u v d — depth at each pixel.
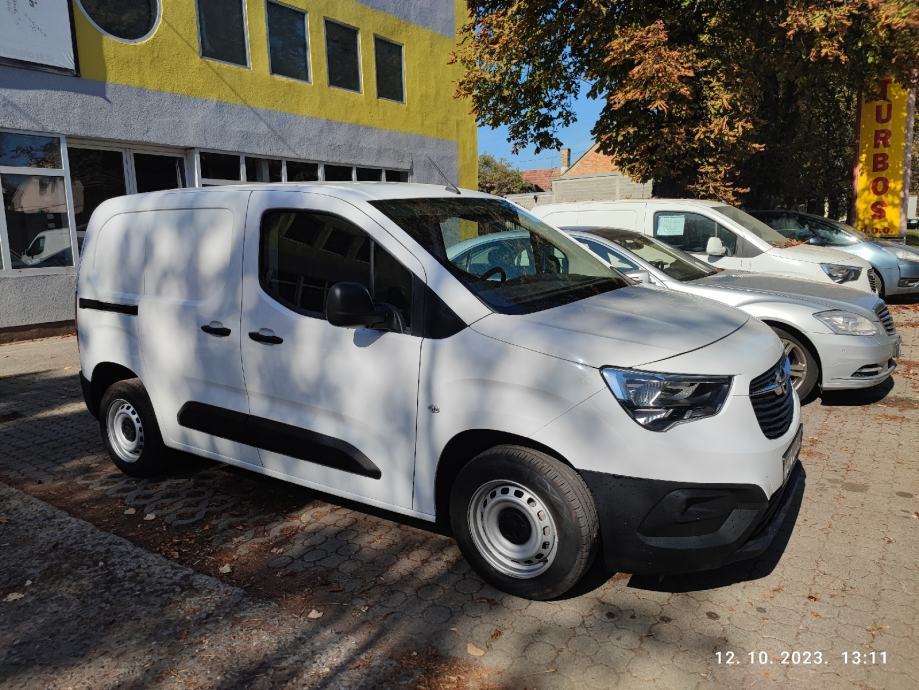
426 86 17.66
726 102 11.16
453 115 18.75
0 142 9.49
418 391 3.19
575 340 2.94
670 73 10.26
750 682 2.59
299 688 2.60
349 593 3.24
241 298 3.80
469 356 3.05
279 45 13.57
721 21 11.69
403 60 16.84
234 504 4.25
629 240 6.75
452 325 3.13
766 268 7.72
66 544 3.74
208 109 12.17
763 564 3.43
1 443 5.48
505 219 4.04
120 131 10.84
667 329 3.14
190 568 3.48
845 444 5.05
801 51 11.91
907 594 3.14
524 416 2.92
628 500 2.81
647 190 38.75
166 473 4.75
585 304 3.39
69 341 10.01
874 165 15.96
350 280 3.44
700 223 8.11
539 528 2.98
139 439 4.55
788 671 2.65
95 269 4.62
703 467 2.78
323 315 3.51
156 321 4.21
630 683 2.60
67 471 4.85
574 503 2.88
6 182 9.61
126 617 3.07
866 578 3.28
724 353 3.03
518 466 2.96
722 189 11.66
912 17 10.61
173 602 3.18
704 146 11.77
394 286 3.31
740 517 2.86
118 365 4.57
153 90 11.27
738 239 7.89
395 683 2.62
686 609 3.06
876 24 11.10
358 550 3.65
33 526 3.96
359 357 3.36
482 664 2.72
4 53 9.29
